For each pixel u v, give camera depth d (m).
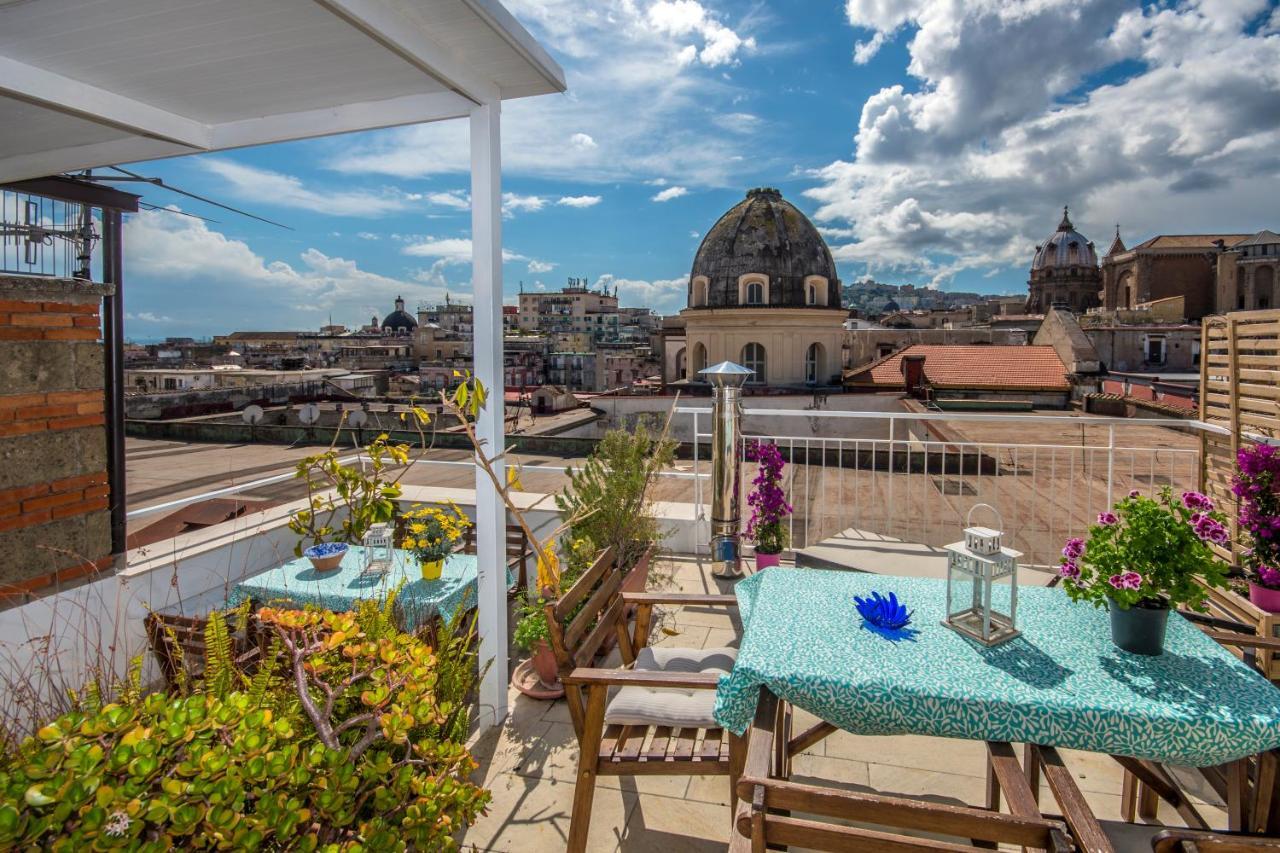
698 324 35.81
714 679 2.30
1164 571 2.05
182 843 1.60
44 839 1.41
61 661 3.49
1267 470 3.17
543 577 3.26
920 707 1.93
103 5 2.40
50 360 3.62
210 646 2.35
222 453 18.03
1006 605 2.45
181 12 2.46
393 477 7.68
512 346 80.31
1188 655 2.13
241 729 1.70
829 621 2.41
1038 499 9.56
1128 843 1.84
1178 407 25.45
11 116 3.39
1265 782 1.86
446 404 2.98
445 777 2.09
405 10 2.54
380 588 3.82
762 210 35.16
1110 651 2.16
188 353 91.31
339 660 2.33
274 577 4.01
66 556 3.70
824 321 35.19
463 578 4.04
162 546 4.74
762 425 31.91
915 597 2.63
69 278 3.75
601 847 2.56
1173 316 59.44
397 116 3.33
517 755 3.15
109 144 3.88
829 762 3.03
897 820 1.49
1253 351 3.91
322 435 20.77
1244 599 3.25
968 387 35.00
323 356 89.50
